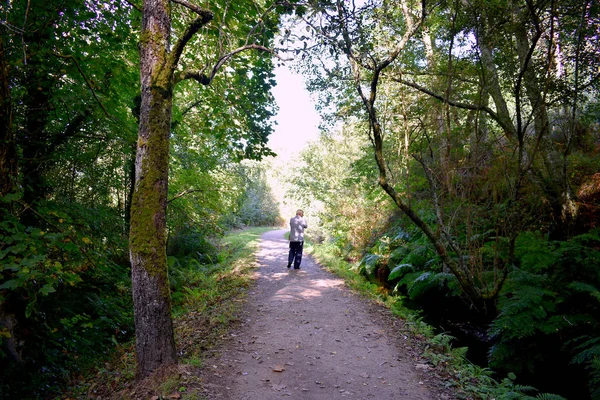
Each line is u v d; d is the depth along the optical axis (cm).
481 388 406
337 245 1585
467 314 832
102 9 715
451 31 493
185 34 409
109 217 881
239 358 488
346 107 845
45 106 699
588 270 607
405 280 956
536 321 575
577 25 519
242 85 828
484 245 639
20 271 368
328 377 440
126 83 812
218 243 2008
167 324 419
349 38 443
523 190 623
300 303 760
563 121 703
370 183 1307
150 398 370
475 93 626
